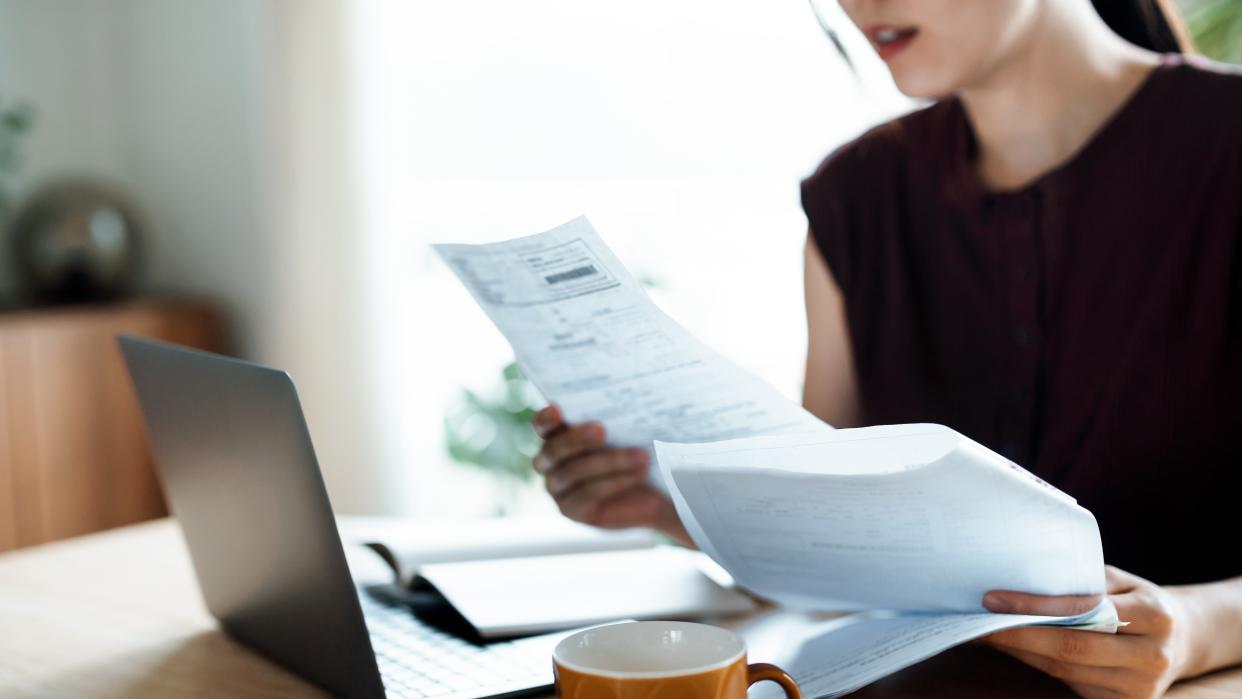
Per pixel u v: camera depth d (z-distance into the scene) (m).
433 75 2.88
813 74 2.46
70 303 3.01
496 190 2.86
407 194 2.92
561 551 1.07
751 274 2.58
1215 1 1.78
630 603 0.90
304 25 2.78
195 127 3.22
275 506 0.73
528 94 2.80
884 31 0.93
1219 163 0.98
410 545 1.04
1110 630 0.67
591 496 1.06
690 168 2.63
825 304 1.24
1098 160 1.02
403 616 0.92
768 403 0.82
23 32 3.15
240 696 0.78
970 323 1.12
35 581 1.09
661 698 0.56
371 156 2.81
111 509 2.83
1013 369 1.09
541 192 2.81
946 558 0.68
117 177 3.36
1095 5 1.07
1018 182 1.09
